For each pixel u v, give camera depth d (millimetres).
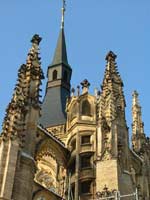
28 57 64438
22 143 53688
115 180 57000
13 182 49375
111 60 75625
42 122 89250
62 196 65188
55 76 103375
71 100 76688
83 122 71625
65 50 110125
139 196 67875
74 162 68250
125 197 57344
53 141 67562
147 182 72500
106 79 72000
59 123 86875
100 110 67625
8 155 50719
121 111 68250
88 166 66750
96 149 65438
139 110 85000
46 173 74500
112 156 59688
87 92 75750
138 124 82125
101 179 57938
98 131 65062
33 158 54250
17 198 49281
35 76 62281
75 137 70500
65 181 68125
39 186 59625
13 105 55656
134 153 73500
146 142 79375
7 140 51969
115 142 62312
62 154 69000
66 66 105688
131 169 65375
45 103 96500
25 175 51719
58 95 98062
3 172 49344
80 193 64312
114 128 64375
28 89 59906
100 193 56281
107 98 68812
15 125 53594
